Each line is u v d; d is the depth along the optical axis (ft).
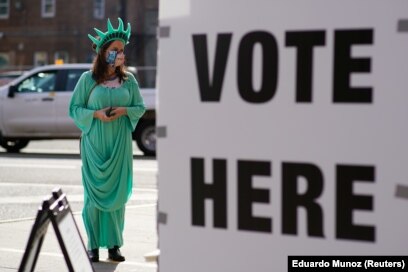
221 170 13.66
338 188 12.68
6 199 56.75
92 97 33.63
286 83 13.01
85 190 33.99
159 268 14.37
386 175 12.34
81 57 215.10
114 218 34.06
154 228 43.60
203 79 13.73
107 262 34.24
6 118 96.12
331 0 12.60
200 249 13.96
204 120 13.76
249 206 13.44
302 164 12.94
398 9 12.16
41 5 220.43
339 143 12.64
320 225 12.86
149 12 204.54
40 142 120.88
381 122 12.32
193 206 13.96
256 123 13.30
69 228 18.83
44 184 66.23
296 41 12.90
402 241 12.26
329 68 12.66
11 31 223.92
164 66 14.10
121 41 33.76
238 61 13.42
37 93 95.40
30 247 17.04
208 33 13.65
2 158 90.84
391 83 12.25
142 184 65.77
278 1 13.02
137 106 34.12
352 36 12.48
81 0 214.28
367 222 12.50
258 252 13.43
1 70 187.21
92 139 33.40
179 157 14.02
